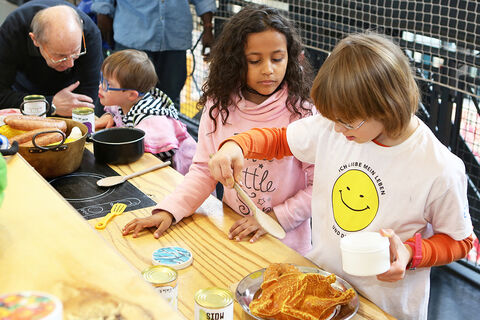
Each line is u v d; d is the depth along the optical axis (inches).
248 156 56.7
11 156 30.2
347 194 51.7
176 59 146.5
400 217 48.7
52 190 25.9
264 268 50.6
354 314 43.3
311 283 44.3
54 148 70.8
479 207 103.3
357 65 42.8
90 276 19.0
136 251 55.6
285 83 65.4
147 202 66.8
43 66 103.0
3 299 15.8
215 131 66.4
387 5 104.2
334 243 53.4
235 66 62.3
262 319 42.6
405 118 43.9
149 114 88.5
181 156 91.4
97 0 144.4
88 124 87.6
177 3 139.9
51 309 15.4
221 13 147.8
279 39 60.4
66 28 92.6
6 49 99.3
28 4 104.3
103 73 90.9
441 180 46.3
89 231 22.0
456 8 93.4
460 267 110.2
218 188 99.3
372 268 40.5
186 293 48.1
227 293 41.1
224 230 60.4
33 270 19.1
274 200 66.0
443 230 47.6
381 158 49.0
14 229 21.9
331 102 43.7
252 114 65.4
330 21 116.8
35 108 86.6
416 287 50.8
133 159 79.0
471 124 100.3
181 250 55.0
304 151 56.0
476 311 98.2
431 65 99.8
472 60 93.2
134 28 139.9
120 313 17.1
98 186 71.2
